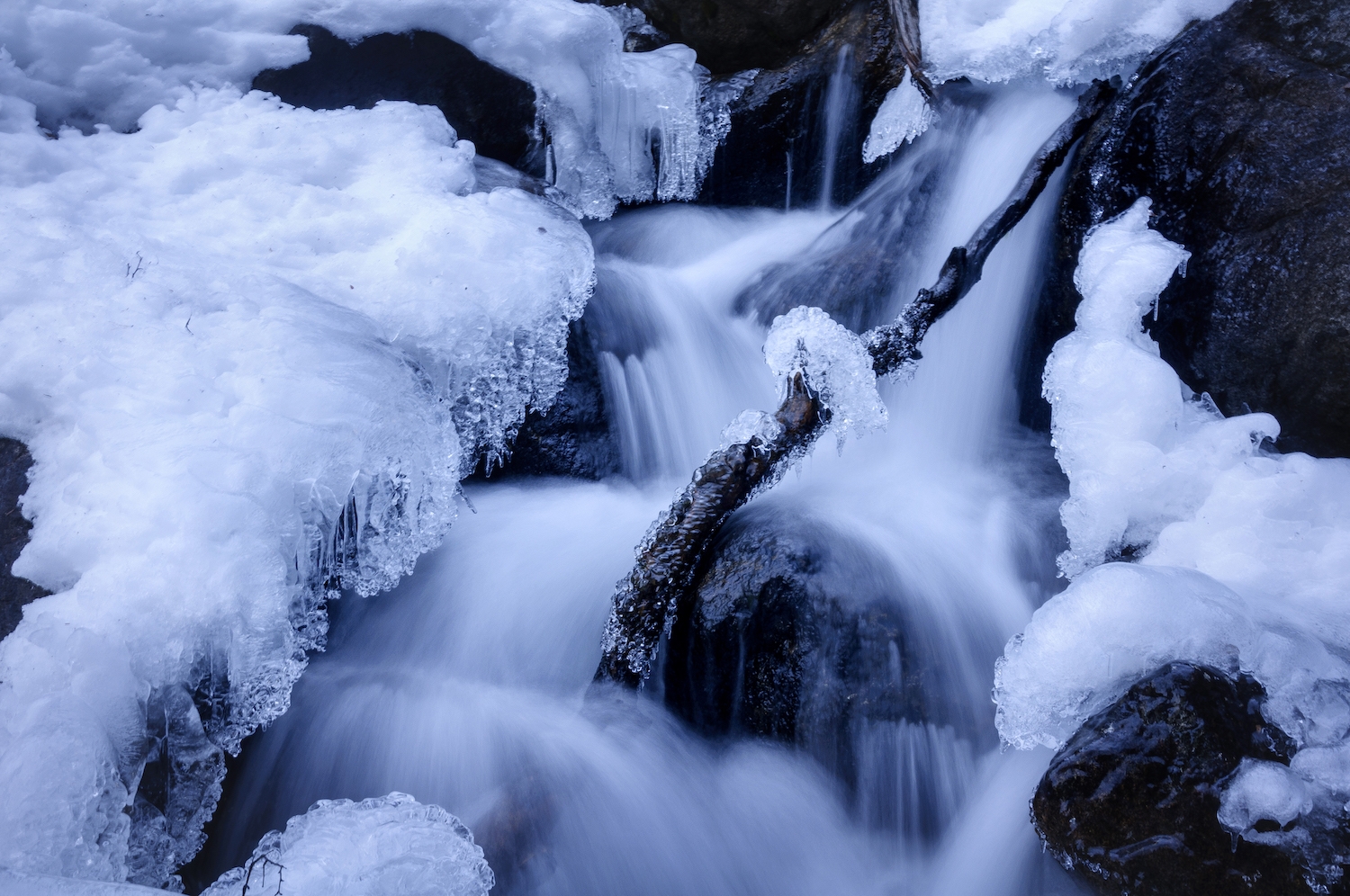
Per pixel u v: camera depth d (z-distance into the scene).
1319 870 2.43
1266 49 4.14
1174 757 2.64
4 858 2.29
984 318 4.78
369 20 5.46
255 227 4.24
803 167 6.22
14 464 3.14
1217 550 3.41
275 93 5.23
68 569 2.89
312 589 3.28
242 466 3.07
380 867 2.26
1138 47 4.49
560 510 4.35
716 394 5.00
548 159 5.89
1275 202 3.90
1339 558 3.28
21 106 4.59
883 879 3.22
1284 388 3.87
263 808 3.21
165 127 4.78
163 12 5.09
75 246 3.71
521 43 5.70
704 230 6.09
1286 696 2.73
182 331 3.46
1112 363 3.86
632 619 3.54
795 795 3.32
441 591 3.94
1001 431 4.78
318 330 3.61
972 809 3.20
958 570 3.70
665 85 6.17
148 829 2.70
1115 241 4.18
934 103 5.30
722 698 3.49
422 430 3.62
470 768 3.29
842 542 3.66
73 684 2.60
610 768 3.29
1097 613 2.90
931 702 3.32
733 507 3.71
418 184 4.70
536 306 4.31
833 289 4.99
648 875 3.13
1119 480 3.68
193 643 2.82
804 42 6.30
